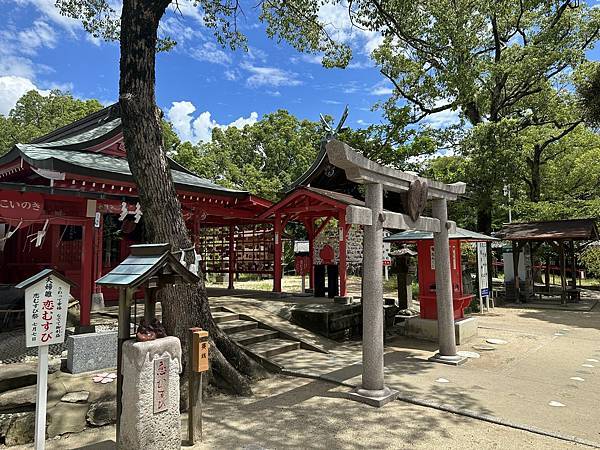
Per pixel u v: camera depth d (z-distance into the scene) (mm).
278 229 12008
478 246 13742
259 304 10016
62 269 9289
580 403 5074
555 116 18375
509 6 14945
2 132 29344
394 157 17344
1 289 7168
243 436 4199
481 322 11672
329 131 12359
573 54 15953
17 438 4168
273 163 30344
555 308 14594
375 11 9031
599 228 18219
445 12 14102
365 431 4273
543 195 20984
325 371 6469
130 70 5430
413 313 11773
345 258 10688
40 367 3682
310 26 9141
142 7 5430
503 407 4926
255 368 6273
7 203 5684
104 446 4082
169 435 3732
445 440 4039
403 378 6172
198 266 5723
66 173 7219
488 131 15148
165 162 5637
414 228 6398
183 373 5363
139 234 11328
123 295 3801
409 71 17750
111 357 5371
